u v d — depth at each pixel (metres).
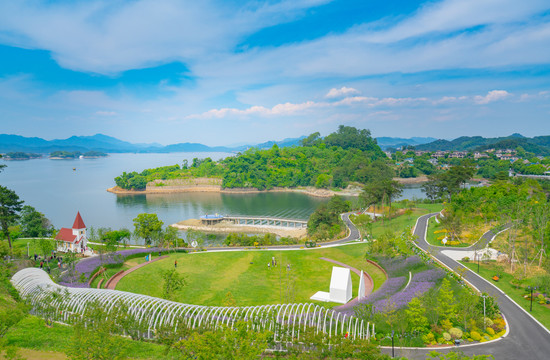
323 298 63.88
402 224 123.44
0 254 73.88
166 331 40.41
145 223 106.75
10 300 50.78
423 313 46.44
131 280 73.06
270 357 38.50
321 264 86.31
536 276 62.88
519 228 86.12
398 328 44.59
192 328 40.03
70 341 35.78
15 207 87.62
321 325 44.69
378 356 35.47
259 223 197.38
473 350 41.66
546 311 52.75
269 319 43.19
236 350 30.17
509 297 58.31
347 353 35.44
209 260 88.38
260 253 94.38
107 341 32.47
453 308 48.22
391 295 57.31
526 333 46.06
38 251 91.25
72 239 91.69
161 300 49.94
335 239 119.50
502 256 77.38
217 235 165.50
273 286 71.50
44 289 53.00
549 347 42.41
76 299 49.53
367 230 115.62
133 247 107.38
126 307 44.31
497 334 45.88
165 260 88.44
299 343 40.38
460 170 155.00
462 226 100.44
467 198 111.69
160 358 36.19
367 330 43.38
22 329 40.84
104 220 191.00
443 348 42.09
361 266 83.69
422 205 165.50
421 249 89.56
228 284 72.38
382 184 134.88
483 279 66.94
